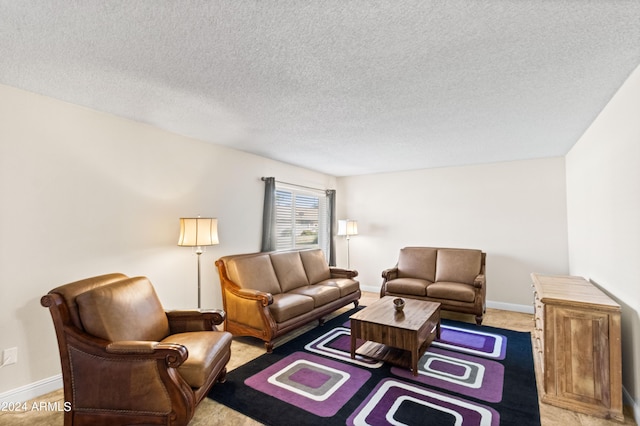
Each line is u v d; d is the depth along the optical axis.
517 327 3.82
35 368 2.32
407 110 2.68
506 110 2.66
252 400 2.24
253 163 4.36
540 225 4.46
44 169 2.40
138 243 3.00
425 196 5.37
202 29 1.58
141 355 1.83
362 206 6.03
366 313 3.07
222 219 3.89
